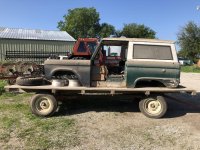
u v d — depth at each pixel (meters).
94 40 9.88
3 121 6.45
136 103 8.58
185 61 48.44
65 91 7.07
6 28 29.67
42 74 8.20
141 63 7.01
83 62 7.17
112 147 5.02
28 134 5.58
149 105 7.16
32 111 6.90
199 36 47.22
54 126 6.14
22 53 13.73
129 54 7.07
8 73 10.59
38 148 4.87
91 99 9.07
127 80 7.06
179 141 5.42
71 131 5.84
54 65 7.23
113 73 7.93
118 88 7.02
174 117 7.25
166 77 7.07
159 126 6.38
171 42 7.17
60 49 27.78
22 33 28.22
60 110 7.66
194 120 6.97
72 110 7.70
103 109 7.91
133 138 5.51
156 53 7.11
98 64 7.51
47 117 6.91
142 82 7.55
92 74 7.32
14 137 5.40
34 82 7.10
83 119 6.79
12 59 13.62
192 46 47.22
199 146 5.18
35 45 26.69
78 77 7.18
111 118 6.96
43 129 5.91
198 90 12.56
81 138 5.43
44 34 29.02
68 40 27.92
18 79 7.14
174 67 7.06
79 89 6.89
